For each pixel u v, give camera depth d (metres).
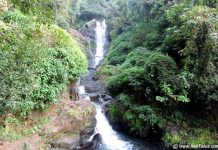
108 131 11.52
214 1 11.38
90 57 25.47
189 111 10.84
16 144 6.86
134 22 24.78
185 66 10.24
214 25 9.23
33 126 7.86
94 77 19.50
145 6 20.55
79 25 32.47
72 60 9.82
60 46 9.62
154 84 10.70
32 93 7.66
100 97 14.66
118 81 12.90
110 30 31.27
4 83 6.46
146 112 10.57
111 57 23.03
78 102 9.69
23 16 7.35
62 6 23.36
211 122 10.43
